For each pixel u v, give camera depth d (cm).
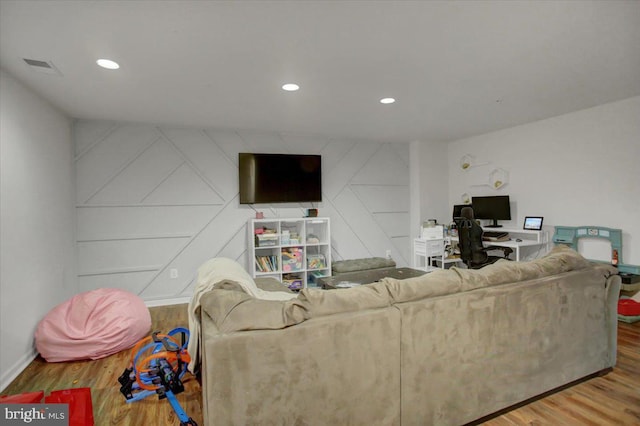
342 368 152
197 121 414
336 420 152
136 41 213
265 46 222
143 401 217
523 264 217
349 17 190
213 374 133
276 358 141
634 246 352
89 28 196
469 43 224
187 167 447
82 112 366
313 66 255
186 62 245
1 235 244
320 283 420
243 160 470
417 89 309
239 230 475
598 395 215
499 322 190
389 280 178
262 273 460
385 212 567
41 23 190
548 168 429
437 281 181
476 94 326
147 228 429
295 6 178
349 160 542
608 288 237
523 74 278
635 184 349
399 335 163
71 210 388
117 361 279
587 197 390
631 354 269
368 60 247
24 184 279
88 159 402
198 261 454
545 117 421
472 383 183
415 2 177
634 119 347
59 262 350
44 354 276
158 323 367
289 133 497
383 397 161
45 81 275
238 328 140
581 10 187
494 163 499
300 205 511
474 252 416
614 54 243
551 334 210
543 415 196
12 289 257
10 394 231
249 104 347
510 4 181
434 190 573
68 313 299
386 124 444
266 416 141
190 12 182
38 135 307
